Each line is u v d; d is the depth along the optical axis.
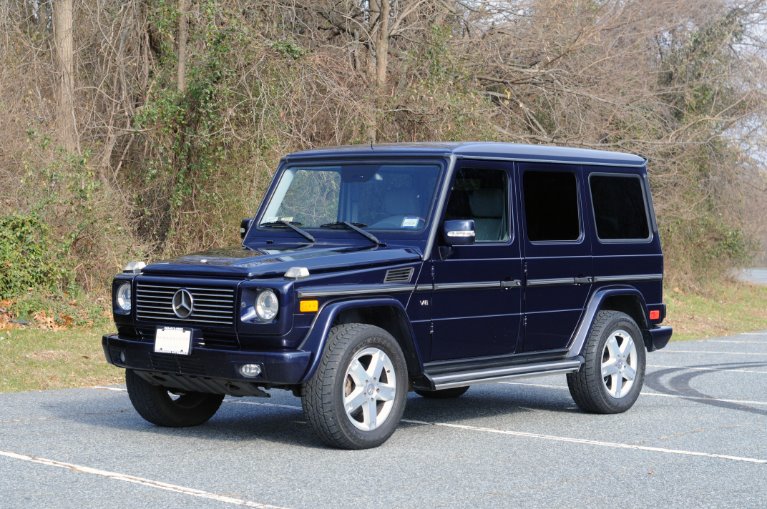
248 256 8.59
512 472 7.58
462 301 9.11
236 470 7.48
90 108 21.34
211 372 8.03
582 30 26.56
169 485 6.98
